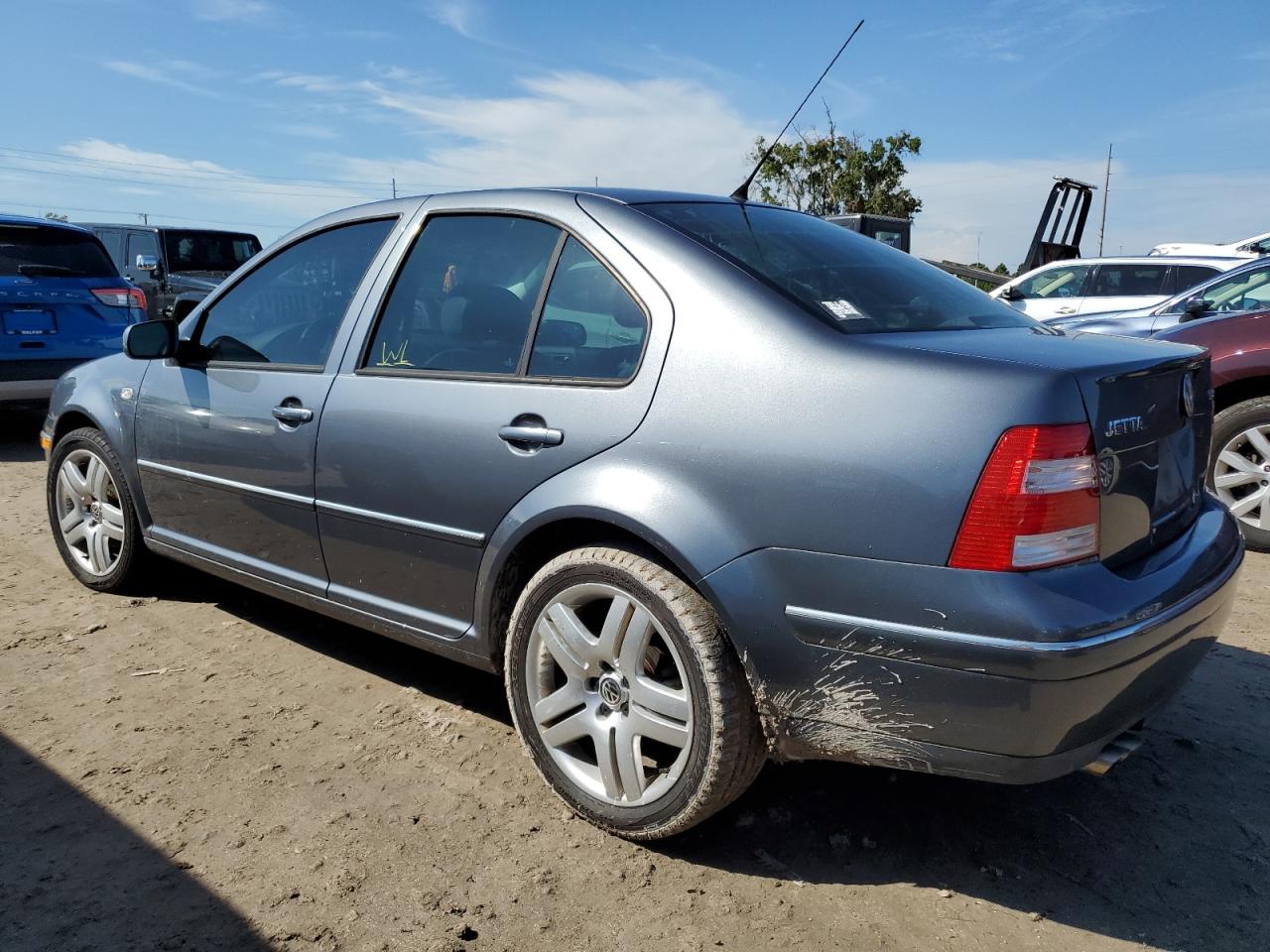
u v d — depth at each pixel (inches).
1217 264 420.2
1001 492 79.1
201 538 149.7
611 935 88.0
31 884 93.6
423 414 113.7
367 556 122.6
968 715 81.4
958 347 89.4
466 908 91.2
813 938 88.1
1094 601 80.3
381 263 128.1
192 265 546.9
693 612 92.1
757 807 109.6
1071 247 724.0
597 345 103.2
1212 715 133.2
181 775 113.6
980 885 96.4
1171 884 97.0
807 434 87.0
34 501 247.6
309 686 138.6
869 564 83.4
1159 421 94.9
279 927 88.2
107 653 148.8
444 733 125.0
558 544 108.2
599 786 103.0
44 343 312.2
